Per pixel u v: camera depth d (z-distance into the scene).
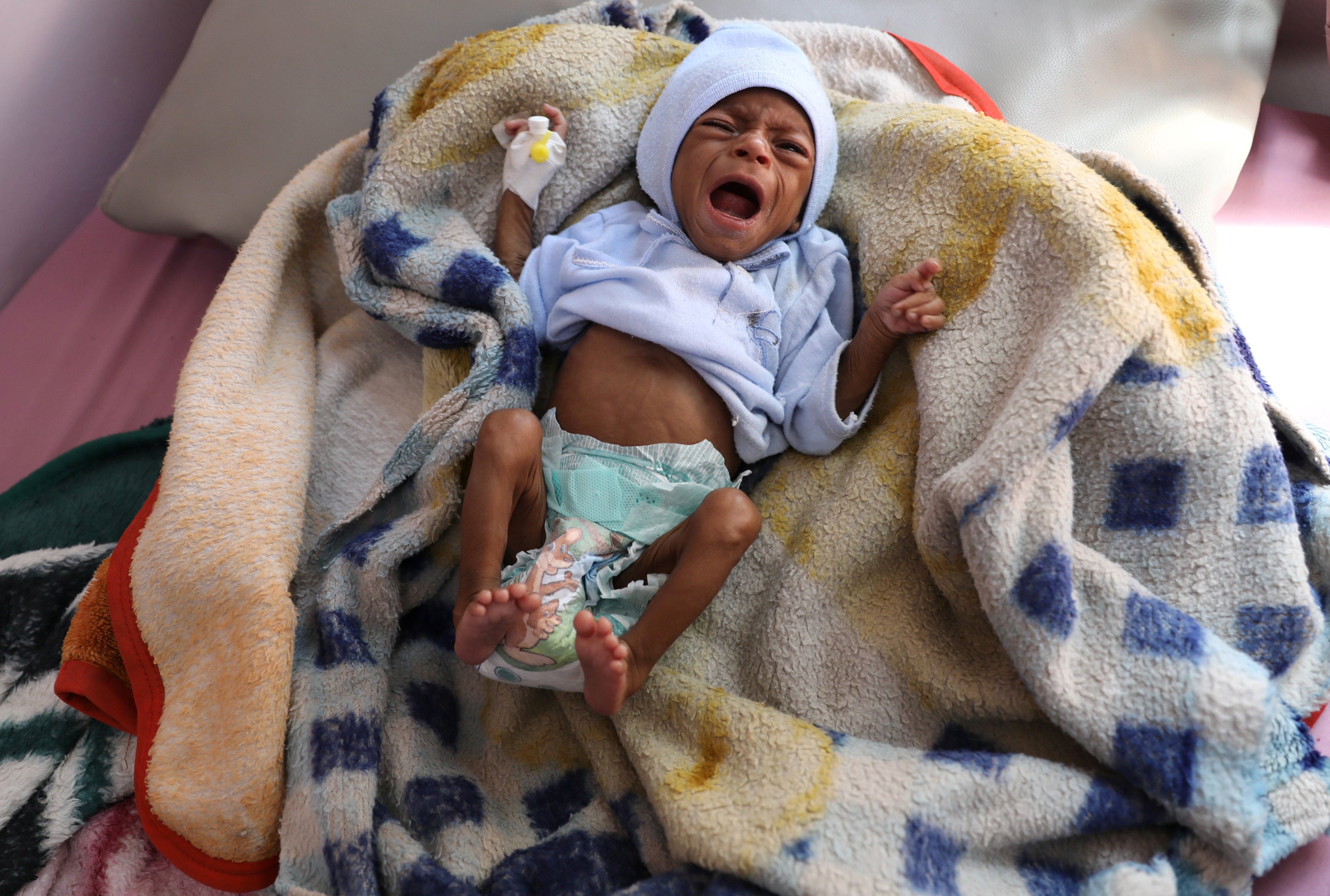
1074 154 1.11
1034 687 0.84
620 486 0.98
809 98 1.18
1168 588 0.89
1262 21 1.53
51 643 1.10
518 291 1.15
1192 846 0.78
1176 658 0.81
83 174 1.70
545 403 1.21
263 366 1.20
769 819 0.78
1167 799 0.78
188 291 1.55
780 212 1.16
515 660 0.86
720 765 0.86
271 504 1.01
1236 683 0.78
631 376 1.08
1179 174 1.43
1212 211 1.42
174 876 0.93
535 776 0.97
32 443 1.37
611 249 1.21
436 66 1.33
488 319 1.14
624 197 1.31
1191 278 0.95
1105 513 0.92
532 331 1.13
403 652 1.04
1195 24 1.51
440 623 1.08
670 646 0.91
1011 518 0.85
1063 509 0.87
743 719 0.87
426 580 1.06
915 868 0.76
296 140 1.49
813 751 0.83
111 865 0.93
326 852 0.84
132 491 1.26
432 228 1.24
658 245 1.19
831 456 1.10
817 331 1.13
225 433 1.07
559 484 0.99
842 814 0.78
